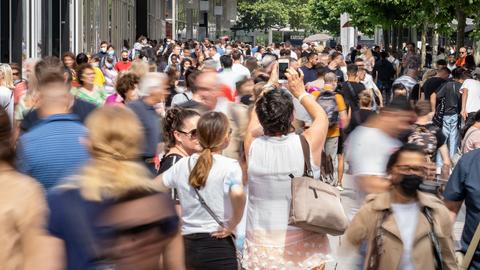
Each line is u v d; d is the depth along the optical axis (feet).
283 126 27.89
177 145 30.76
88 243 15.94
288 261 27.94
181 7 296.30
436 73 76.59
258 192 28.19
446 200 26.16
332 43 344.28
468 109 68.44
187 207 27.14
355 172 29.40
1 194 16.87
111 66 88.94
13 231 16.74
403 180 23.52
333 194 27.71
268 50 157.99
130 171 16.28
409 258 23.61
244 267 28.73
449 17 117.80
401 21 155.43
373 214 23.93
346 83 60.18
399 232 23.61
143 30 221.25
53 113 26.21
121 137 16.67
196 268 27.04
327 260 28.09
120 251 15.74
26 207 16.85
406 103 29.96
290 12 430.61
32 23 93.71
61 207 16.26
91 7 143.43
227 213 27.02
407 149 23.76
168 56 123.44
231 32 433.07
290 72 28.76
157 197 16.11
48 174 25.54
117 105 17.31
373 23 159.43
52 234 16.37
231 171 26.89
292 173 27.91
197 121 28.76
